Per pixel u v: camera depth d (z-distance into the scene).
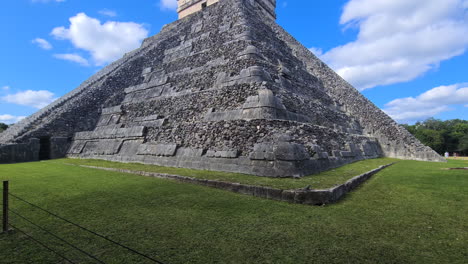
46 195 6.38
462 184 7.28
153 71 17.45
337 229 4.21
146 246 3.71
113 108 16.11
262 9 25.72
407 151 16.67
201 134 10.28
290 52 18.55
